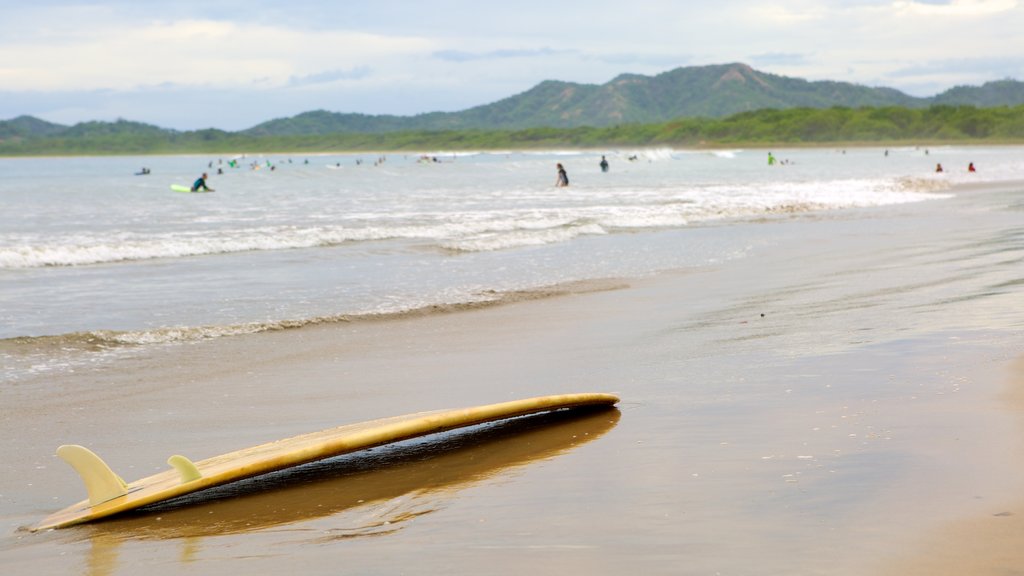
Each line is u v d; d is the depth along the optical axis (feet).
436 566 11.52
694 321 33.37
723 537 11.89
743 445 16.39
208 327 33.60
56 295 42.22
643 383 23.08
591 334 32.04
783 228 72.13
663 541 11.89
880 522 12.00
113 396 24.38
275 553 12.52
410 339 32.40
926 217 78.43
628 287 44.14
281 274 49.32
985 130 632.79
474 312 38.04
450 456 17.43
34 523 14.83
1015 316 28.66
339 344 31.63
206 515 14.43
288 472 16.87
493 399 22.82
